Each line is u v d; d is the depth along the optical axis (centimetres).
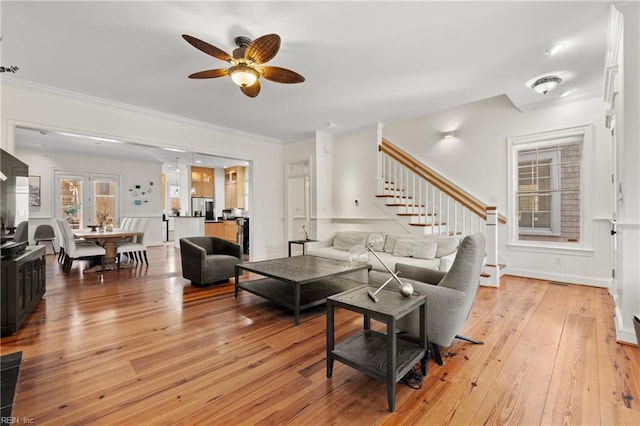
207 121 513
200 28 253
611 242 396
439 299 209
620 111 261
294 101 421
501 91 397
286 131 584
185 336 260
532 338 255
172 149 490
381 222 543
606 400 171
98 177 804
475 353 230
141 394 178
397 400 174
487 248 435
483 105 523
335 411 164
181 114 475
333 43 278
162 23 245
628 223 241
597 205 414
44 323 287
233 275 447
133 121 438
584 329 273
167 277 484
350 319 303
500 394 179
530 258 473
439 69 330
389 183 576
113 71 328
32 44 273
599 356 222
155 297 374
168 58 301
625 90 240
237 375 199
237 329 276
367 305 183
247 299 368
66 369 205
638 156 238
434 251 402
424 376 199
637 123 237
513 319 299
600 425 152
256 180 609
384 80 357
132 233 561
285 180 652
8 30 251
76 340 251
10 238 307
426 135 596
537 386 186
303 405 169
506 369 207
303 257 431
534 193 478
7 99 341
